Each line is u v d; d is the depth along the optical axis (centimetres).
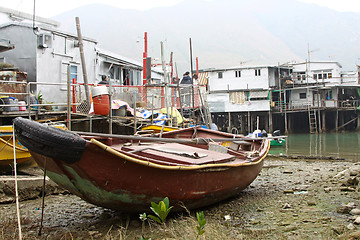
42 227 536
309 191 784
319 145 2380
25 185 729
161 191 522
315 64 4456
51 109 1240
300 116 4447
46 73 1433
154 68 2733
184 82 1795
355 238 446
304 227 517
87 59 1703
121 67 2053
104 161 466
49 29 1442
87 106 1125
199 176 564
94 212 628
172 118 1348
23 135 446
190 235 457
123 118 1223
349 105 4103
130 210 536
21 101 999
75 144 435
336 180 915
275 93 4175
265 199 720
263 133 2097
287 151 1973
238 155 761
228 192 661
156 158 564
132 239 480
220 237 457
